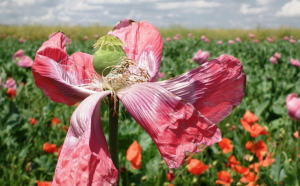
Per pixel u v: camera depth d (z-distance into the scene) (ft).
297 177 0.70
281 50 4.95
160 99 0.38
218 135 0.37
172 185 0.76
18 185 0.88
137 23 0.55
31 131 1.18
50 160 0.94
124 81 0.43
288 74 2.76
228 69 0.42
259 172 0.86
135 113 0.38
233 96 0.43
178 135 0.37
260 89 1.96
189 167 0.76
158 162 0.81
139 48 0.53
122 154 0.90
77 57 0.51
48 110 1.40
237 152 1.05
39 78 0.45
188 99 0.42
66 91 0.45
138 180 0.80
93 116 0.38
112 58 0.44
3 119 1.18
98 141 0.37
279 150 1.07
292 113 0.64
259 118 1.42
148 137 0.89
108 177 0.34
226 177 0.79
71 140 0.37
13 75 2.47
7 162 0.98
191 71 0.42
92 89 0.47
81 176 0.33
